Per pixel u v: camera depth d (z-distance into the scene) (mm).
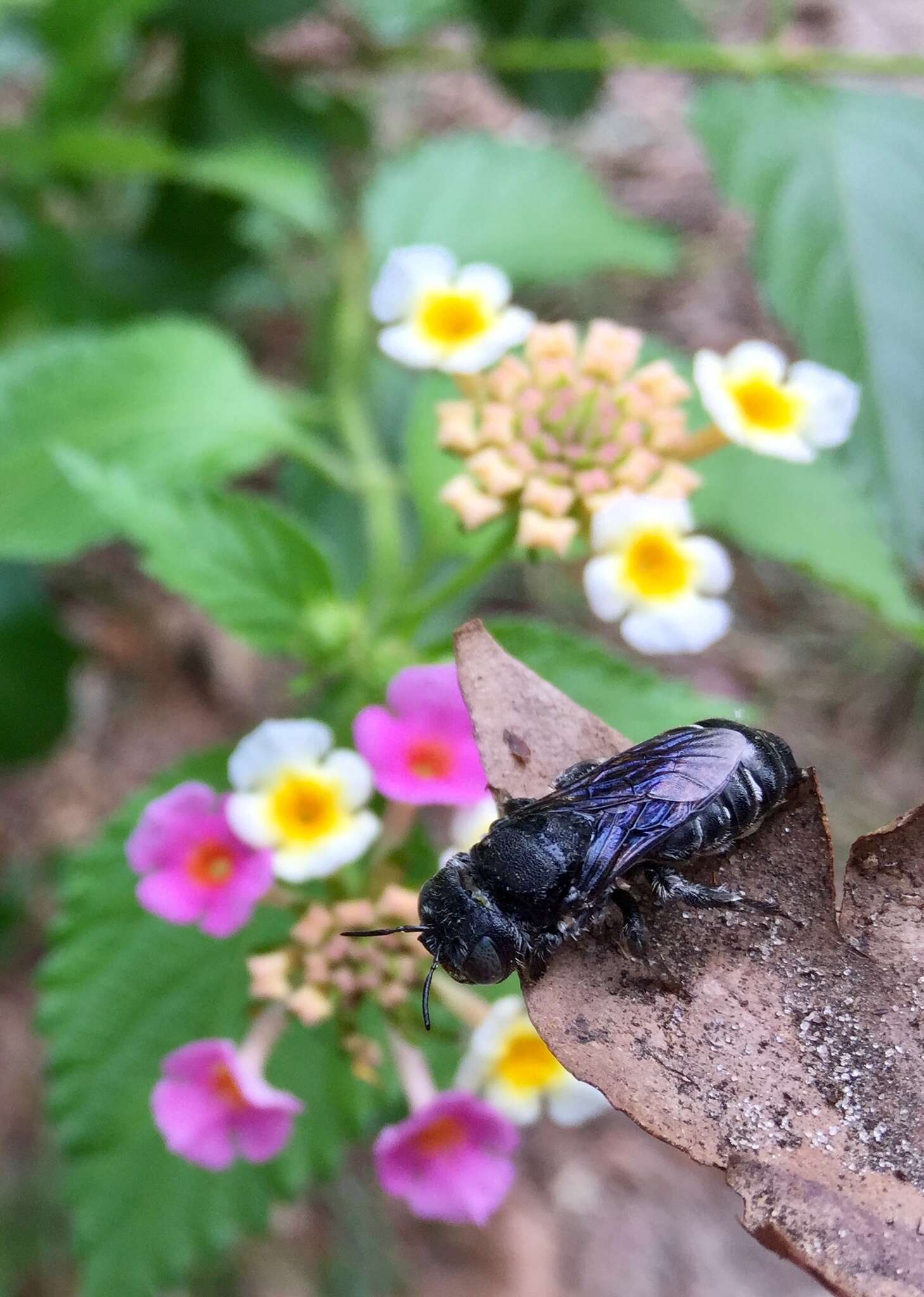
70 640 151
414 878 113
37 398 129
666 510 108
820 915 89
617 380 114
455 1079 114
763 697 182
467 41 227
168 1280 114
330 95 166
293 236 184
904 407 126
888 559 126
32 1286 148
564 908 94
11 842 173
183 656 188
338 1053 114
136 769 180
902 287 129
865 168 130
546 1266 158
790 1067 87
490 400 114
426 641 148
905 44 226
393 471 148
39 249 154
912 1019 87
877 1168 85
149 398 130
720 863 91
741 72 146
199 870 108
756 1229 85
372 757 104
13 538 125
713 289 207
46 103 144
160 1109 107
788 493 127
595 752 93
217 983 117
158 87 176
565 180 144
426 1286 156
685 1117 87
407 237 142
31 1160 155
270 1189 115
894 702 182
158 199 156
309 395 159
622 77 237
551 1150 166
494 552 117
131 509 116
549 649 114
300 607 117
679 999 89
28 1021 163
